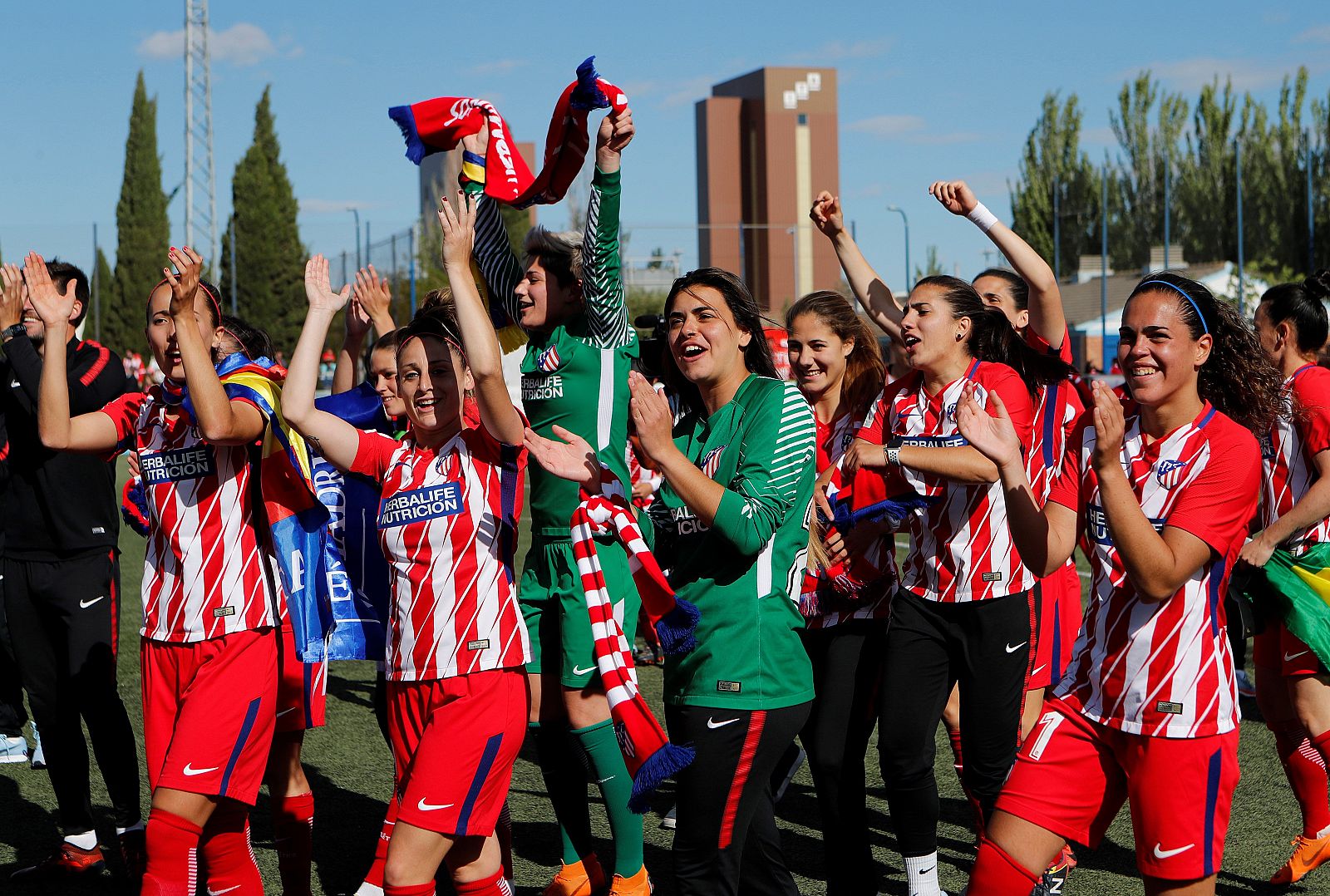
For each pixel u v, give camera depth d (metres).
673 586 3.00
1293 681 4.04
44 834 4.70
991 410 3.80
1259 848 4.39
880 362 4.61
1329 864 4.29
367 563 3.78
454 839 3.00
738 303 3.09
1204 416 2.73
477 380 2.97
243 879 3.45
